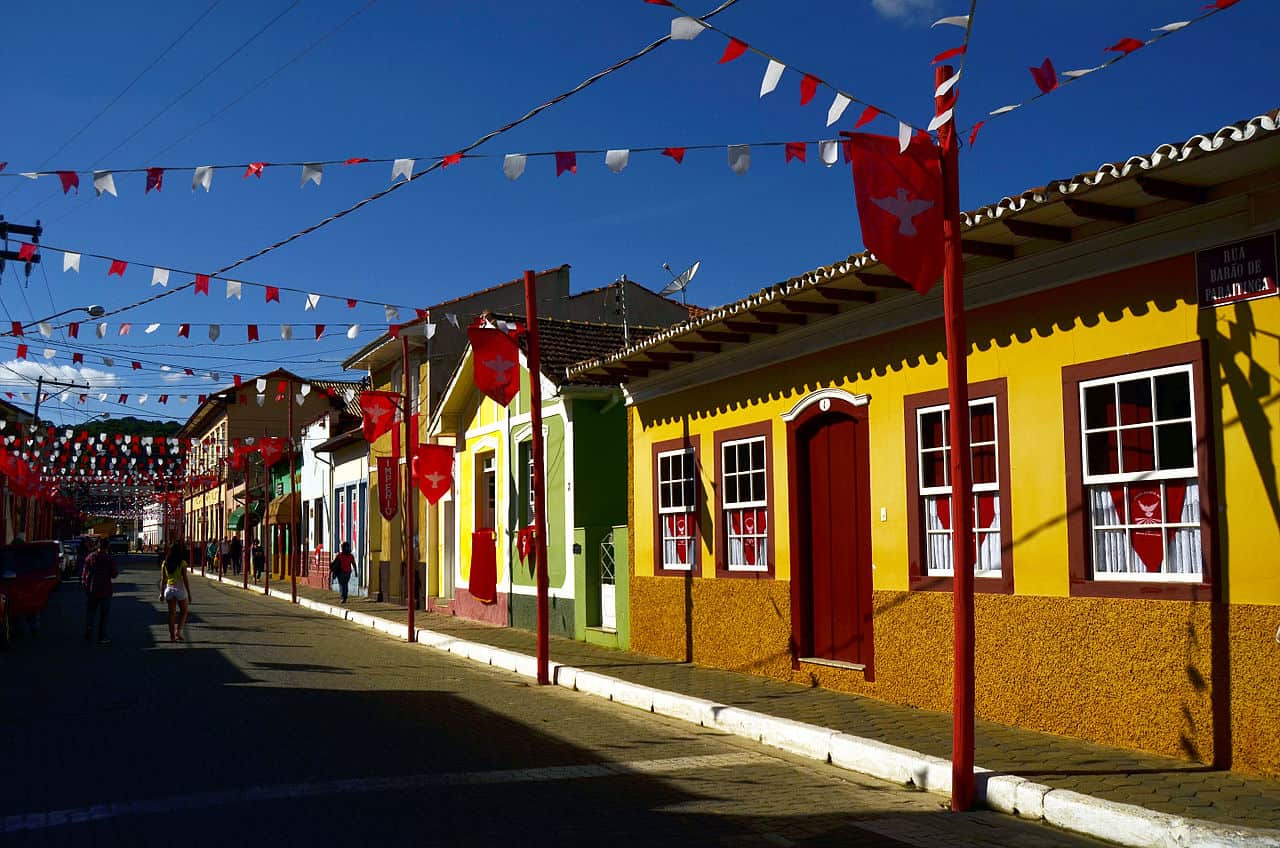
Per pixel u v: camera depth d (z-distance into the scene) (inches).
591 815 273.3
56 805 281.7
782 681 490.0
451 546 988.6
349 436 1266.0
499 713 439.2
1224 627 297.7
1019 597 365.7
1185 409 314.8
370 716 423.8
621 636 641.6
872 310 434.6
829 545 472.4
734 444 538.6
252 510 1941.4
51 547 856.3
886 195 282.2
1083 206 311.0
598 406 713.6
